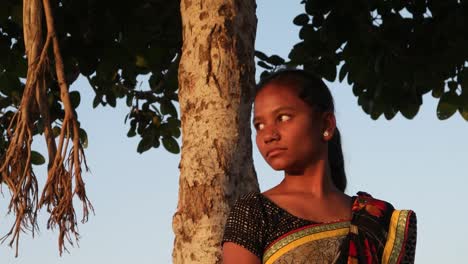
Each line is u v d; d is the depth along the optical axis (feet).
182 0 25.32
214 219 23.08
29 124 28.48
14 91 36.09
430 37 35.73
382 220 11.59
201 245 22.95
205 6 24.63
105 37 35.17
